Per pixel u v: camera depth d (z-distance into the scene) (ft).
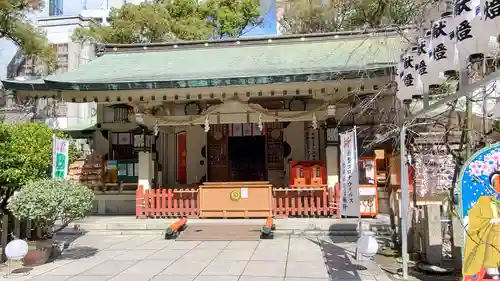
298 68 35.88
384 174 41.96
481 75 21.02
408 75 19.74
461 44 13.32
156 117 41.98
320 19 57.31
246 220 38.37
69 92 39.27
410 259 25.46
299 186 39.29
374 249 23.31
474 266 17.30
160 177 53.16
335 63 37.22
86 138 58.18
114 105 51.70
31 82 38.47
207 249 29.66
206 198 39.91
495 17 11.14
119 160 51.49
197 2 80.79
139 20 67.87
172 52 48.75
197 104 44.21
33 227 27.91
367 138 39.06
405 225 22.36
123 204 45.55
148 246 31.22
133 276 22.70
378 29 31.55
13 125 29.07
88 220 39.52
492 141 26.53
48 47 63.62
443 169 32.22
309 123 52.75
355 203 26.43
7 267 24.89
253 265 24.73
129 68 42.73
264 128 54.13
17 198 24.75
